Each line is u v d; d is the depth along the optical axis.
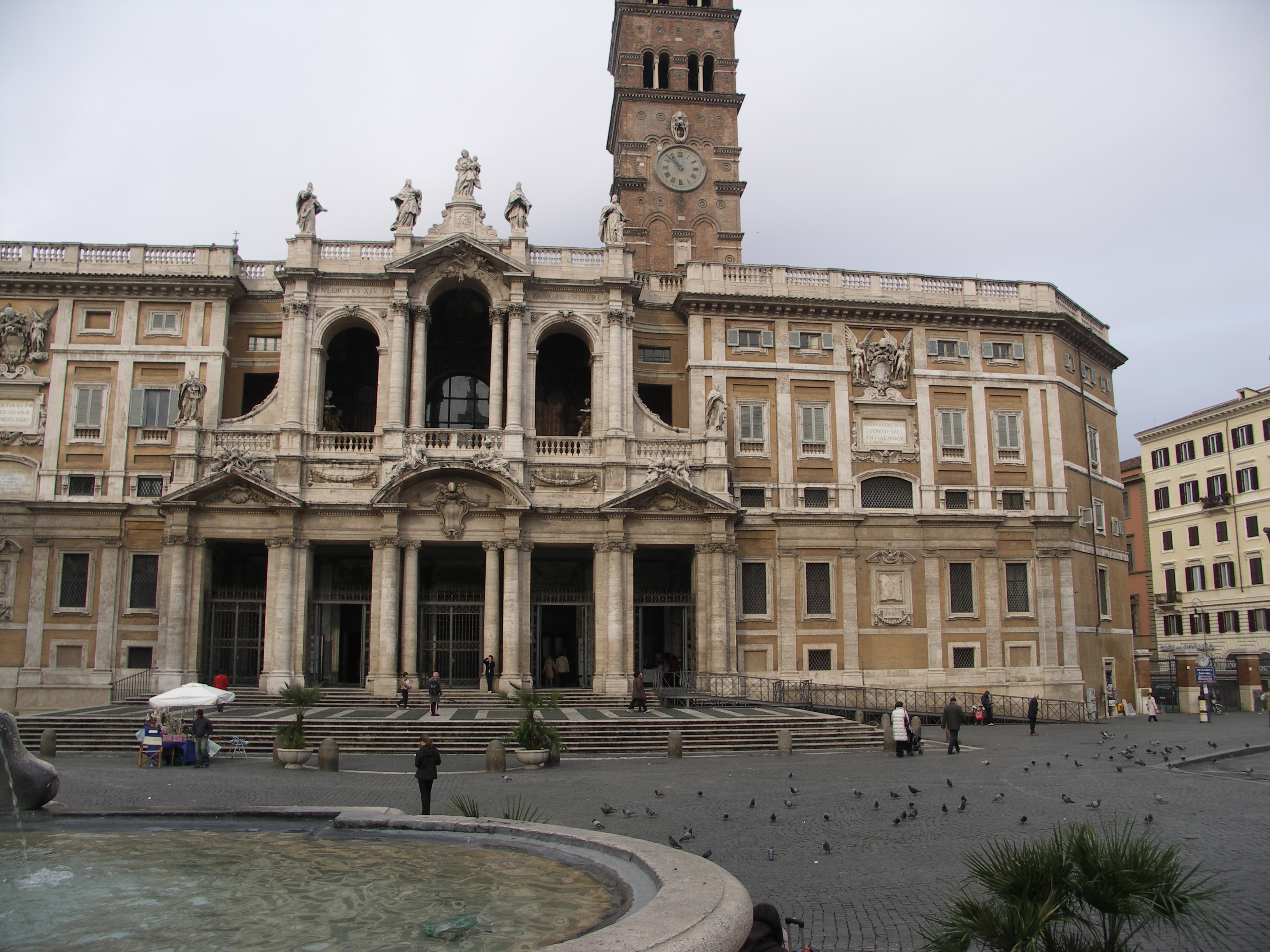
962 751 33.72
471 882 10.64
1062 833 11.51
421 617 46.59
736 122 68.00
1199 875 14.68
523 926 9.01
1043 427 52.66
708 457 47.31
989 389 52.41
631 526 46.34
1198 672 49.66
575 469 46.50
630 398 48.03
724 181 67.00
